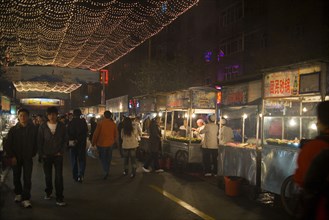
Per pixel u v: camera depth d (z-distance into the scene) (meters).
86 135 9.37
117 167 12.07
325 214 2.61
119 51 19.08
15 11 11.67
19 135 6.61
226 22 29.08
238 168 8.12
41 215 6.07
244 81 9.72
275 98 7.34
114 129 9.73
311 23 20.33
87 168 11.70
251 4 25.86
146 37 16.12
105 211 6.40
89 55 20.47
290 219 6.14
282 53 20.88
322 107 2.92
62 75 22.33
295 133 8.64
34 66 20.78
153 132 11.05
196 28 33.34
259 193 7.73
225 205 7.03
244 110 9.28
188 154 10.80
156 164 11.05
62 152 6.82
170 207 6.78
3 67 16.47
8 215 6.04
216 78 30.06
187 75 26.34
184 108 11.87
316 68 6.34
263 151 7.30
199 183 9.23
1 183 8.88
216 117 11.45
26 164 6.64
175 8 12.47
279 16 22.81
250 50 25.94
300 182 2.93
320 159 2.64
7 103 14.70
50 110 6.81
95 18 13.03
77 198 7.38
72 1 11.33
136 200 7.28
